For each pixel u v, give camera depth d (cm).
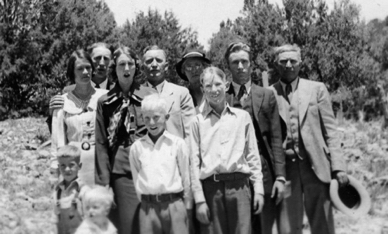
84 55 441
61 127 439
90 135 434
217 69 408
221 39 1741
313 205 448
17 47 1872
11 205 557
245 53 436
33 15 1922
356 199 457
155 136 399
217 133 399
